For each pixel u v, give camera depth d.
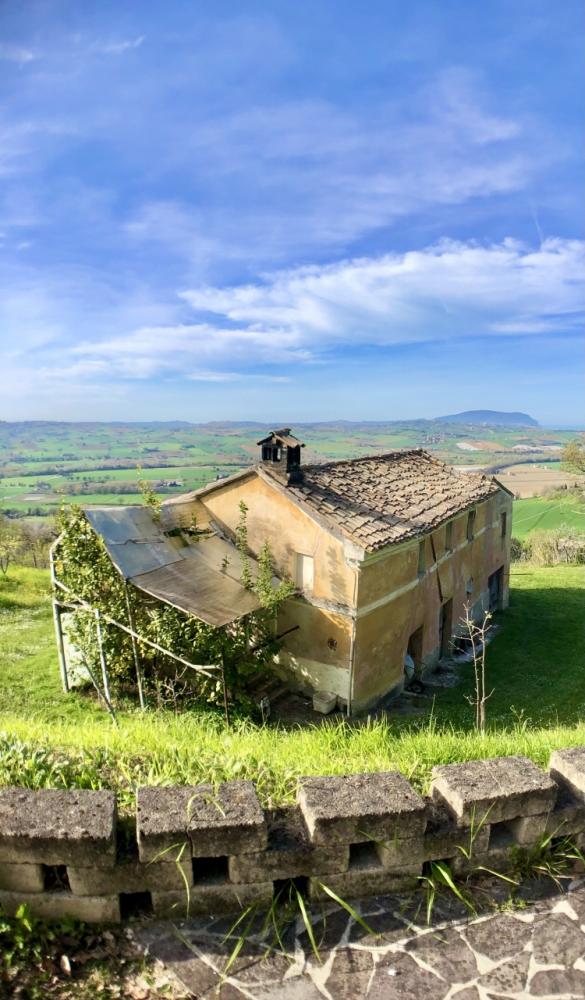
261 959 3.66
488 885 4.29
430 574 16.23
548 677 16.47
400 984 3.55
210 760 5.13
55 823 3.69
